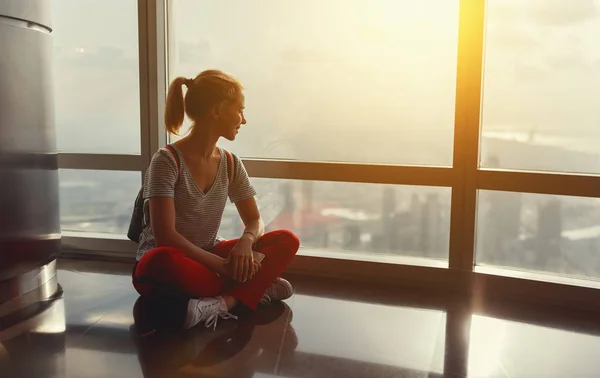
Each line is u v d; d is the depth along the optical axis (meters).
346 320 2.23
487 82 2.55
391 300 2.48
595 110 2.38
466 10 2.48
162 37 2.92
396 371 1.78
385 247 2.84
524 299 2.50
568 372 1.79
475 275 2.59
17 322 2.15
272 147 2.91
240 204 2.38
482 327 2.17
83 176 3.19
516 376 1.76
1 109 2.25
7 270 2.33
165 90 2.98
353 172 2.77
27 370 1.75
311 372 1.76
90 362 1.81
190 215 2.20
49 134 2.58
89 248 3.11
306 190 2.91
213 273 2.19
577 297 2.39
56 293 2.49
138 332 2.06
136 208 2.25
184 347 1.94
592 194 2.36
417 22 2.64
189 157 2.17
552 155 2.48
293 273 2.88
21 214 2.39
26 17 2.36
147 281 2.09
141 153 3.01
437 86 2.64
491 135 2.57
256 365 1.81
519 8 2.46
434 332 2.11
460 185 2.59
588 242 2.47
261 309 2.34
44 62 2.51
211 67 2.93
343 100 2.78
